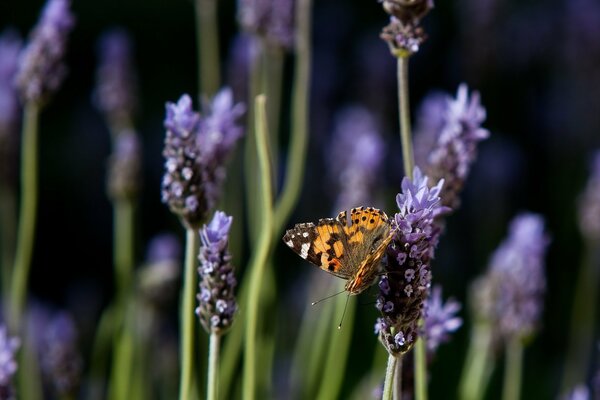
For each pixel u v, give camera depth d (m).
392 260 1.26
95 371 1.60
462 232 2.17
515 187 2.33
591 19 2.27
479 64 2.25
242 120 1.68
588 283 1.93
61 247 2.42
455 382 1.82
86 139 2.44
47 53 1.46
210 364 1.31
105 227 2.42
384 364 1.53
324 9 2.54
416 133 1.59
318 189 2.04
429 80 2.71
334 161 1.73
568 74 2.41
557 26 2.52
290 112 2.59
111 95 1.63
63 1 1.46
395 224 1.26
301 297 1.80
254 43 1.57
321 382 1.62
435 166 1.35
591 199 1.58
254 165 1.57
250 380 1.38
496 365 1.82
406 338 1.26
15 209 2.11
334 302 1.53
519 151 2.21
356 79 2.28
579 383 1.77
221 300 1.30
